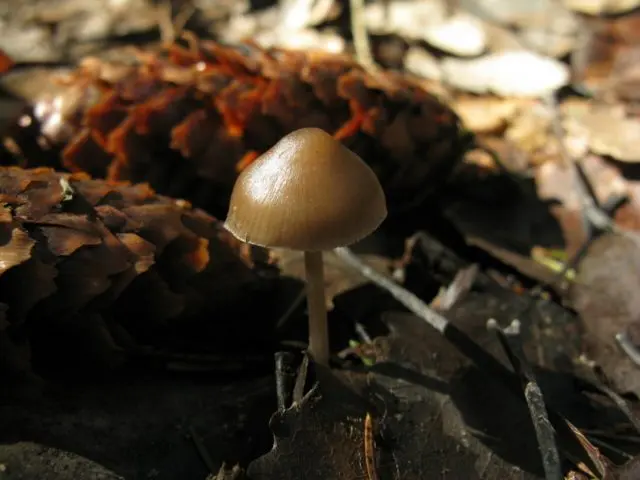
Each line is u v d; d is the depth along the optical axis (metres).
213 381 0.14
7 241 0.11
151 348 0.14
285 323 0.15
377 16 0.29
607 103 0.26
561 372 0.14
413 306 0.15
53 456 0.11
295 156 0.12
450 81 0.27
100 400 0.13
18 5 0.29
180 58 0.17
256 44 0.17
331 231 0.11
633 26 0.29
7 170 0.13
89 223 0.12
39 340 0.13
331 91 0.16
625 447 0.13
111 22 0.28
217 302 0.14
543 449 0.12
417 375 0.13
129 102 0.16
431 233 0.19
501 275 0.18
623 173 0.22
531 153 0.23
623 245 0.17
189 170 0.17
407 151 0.17
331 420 0.12
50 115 0.17
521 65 0.27
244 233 0.12
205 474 0.12
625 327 0.15
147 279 0.13
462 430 0.13
